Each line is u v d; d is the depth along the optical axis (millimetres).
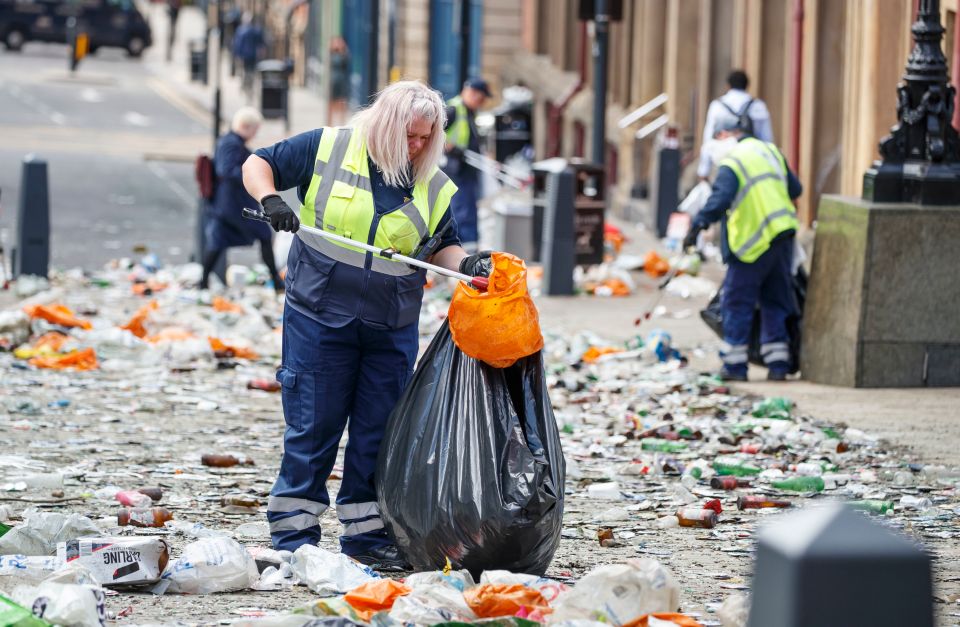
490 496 14672
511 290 14867
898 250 29531
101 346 33656
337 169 16062
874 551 7863
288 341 16391
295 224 15562
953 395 29000
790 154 49094
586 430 26328
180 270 48938
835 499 20672
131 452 23672
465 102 48812
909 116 29781
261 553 15664
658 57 64062
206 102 115250
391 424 15680
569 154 78188
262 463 23188
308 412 16297
